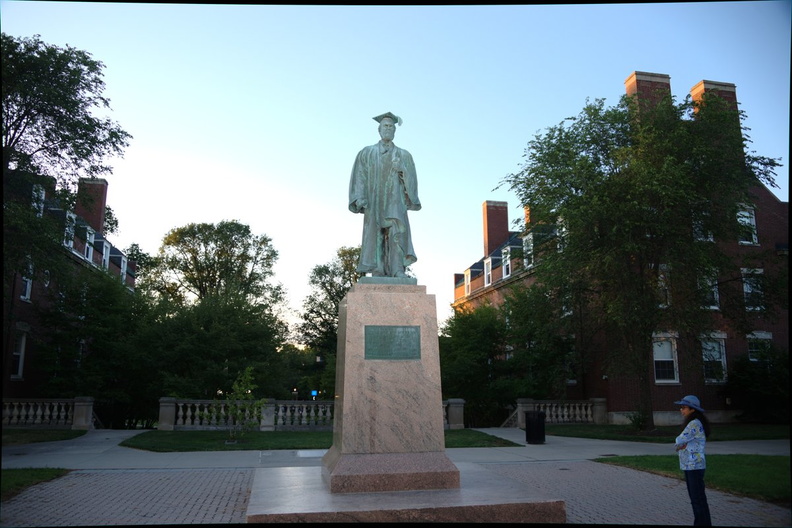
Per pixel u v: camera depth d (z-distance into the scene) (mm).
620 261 21938
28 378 30391
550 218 24109
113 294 30953
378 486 8266
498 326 31938
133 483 11391
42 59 20688
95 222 41844
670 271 22203
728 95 33875
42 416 25062
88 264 35781
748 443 18938
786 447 17469
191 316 30469
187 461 14586
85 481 11570
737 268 24125
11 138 21438
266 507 7316
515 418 28828
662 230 21562
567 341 28406
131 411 32594
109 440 19719
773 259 24578
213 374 28391
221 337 29875
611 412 28656
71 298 29734
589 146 24688
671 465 13445
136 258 59156
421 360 9008
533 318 25578
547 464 14445
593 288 24969
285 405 23578
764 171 24031
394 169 10586
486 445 18984
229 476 12320
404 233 10398
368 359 8875
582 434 22547
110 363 29375
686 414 7785
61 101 21484
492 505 7496
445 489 8391
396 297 9234
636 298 21922
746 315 24516
